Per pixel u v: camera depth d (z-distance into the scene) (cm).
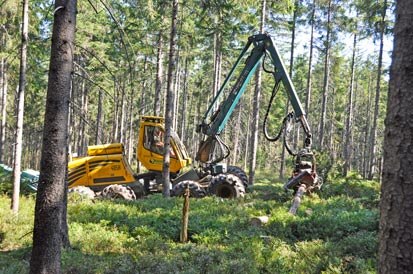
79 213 1128
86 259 743
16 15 1441
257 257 753
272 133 5062
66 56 518
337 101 5434
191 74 4888
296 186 1389
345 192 1580
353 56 3550
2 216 1027
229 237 917
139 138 1691
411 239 219
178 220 1047
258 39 1444
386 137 236
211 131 1591
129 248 862
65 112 520
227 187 1503
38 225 510
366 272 627
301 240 916
